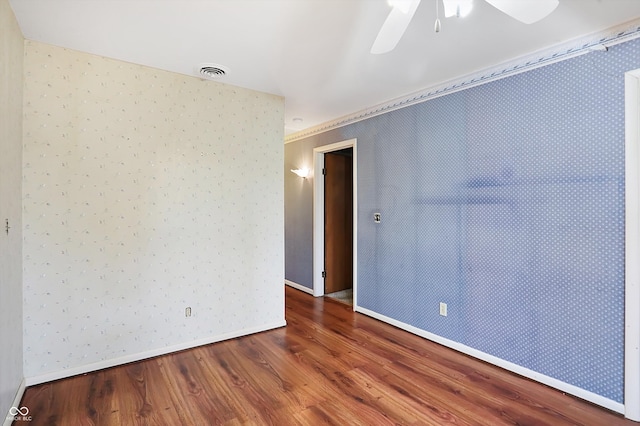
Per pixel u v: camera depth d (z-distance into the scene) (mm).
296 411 2123
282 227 3553
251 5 1915
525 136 2533
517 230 2592
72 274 2479
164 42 2354
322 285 4852
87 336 2547
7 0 1858
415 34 2225
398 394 2318
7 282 1932
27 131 2297
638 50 2020
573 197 2293
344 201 5125
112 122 2611
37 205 2342
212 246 3102
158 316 2844
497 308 2725
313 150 4797
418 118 3336
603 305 2166
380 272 3781
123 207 2668
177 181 2904
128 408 2131
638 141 2023
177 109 2893
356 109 3961
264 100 3381
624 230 2080
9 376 1969
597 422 2031
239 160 3240
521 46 2385
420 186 3322
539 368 2479
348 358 2854
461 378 2535
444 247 3111
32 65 2314
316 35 2250
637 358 2033
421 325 3332
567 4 1879
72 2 1887
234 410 2129
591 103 2203
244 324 3318
